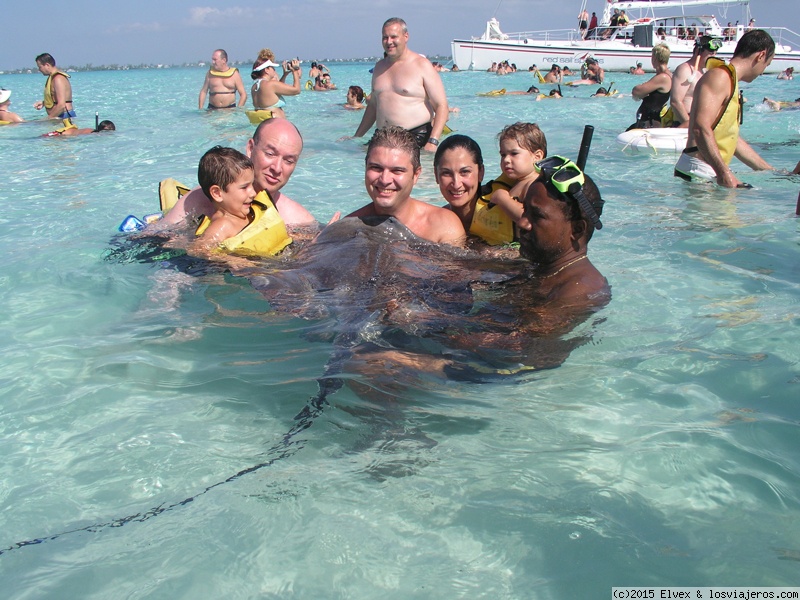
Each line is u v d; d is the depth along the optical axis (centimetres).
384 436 256
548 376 298
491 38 3753
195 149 1023
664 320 354
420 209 457
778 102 1465
